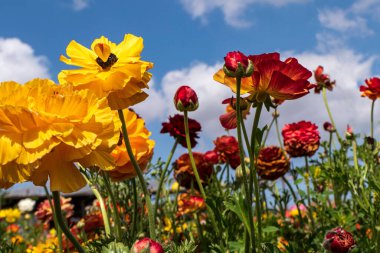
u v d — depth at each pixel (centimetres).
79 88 54
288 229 91
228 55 47
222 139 100
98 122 36
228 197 71
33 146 34
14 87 36
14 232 144
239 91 48
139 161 62
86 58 57
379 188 73
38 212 107
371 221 78
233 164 100
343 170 84
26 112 34
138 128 63
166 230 97
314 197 99
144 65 55
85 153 35
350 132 99
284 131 106
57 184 35
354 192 80
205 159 96
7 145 34
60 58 56
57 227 75
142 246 38
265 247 62
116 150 61
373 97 100
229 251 69
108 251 39
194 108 62
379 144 91
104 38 60
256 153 52
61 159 36
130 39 59
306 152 102
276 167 99
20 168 34
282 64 47
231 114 57
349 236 55
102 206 62
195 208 86
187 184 99
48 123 35
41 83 38
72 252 87
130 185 84
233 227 76
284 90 48
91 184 63
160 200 94
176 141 77
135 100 56
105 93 54
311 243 86
